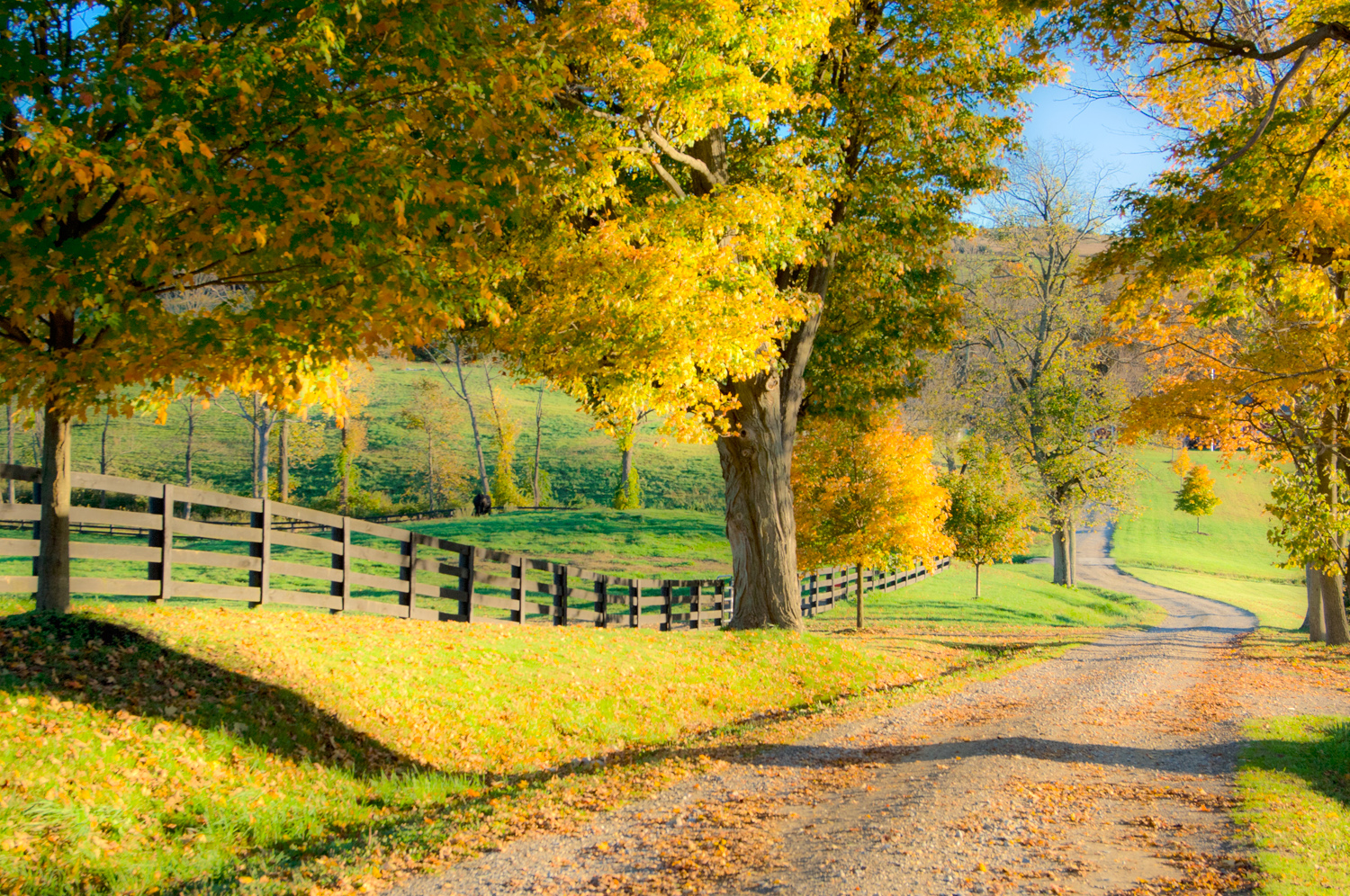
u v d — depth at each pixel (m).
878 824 6.81
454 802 8.12
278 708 8.77
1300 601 48.19
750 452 17.91
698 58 11.74
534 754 10.30
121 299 7.09
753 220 12.98
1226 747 9.91
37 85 6.56
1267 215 13.12
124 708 7.61
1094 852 6.06
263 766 7.95
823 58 16.66
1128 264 14.22
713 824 6.95
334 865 6.05
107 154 6.36
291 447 59.44
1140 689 14.89
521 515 50.66
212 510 49.44
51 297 6.57
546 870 5.92
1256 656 19.97
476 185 7.98
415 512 56.12
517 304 14.25
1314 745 9.71
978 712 12.57
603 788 8.18
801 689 15.27
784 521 18.19
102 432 64.44
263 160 6.82
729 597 24.08
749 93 12.16
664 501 63.66
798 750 10.02
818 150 15.30
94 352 7.31
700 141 15.62
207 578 27.53
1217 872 5.52
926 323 21.34
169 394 8.69
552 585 16.69
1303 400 17.34
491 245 12.57
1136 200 14.05
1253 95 16.34
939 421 54.81
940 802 7.44
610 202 14.02
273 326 7.55
